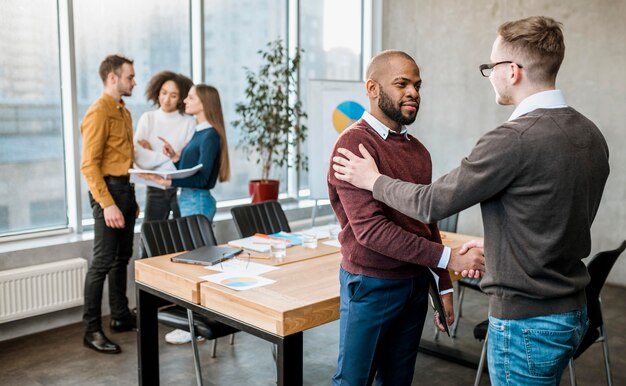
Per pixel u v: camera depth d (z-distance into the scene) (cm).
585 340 298
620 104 554
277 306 232
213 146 418
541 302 175
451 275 308
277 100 572
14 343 414
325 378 367
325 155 597
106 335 430
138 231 488
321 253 324
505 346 181
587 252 180
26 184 459
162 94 462
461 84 658
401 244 202
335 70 705
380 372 235
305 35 667
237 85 604
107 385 352
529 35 176
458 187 176
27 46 450
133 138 454
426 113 688
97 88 493
